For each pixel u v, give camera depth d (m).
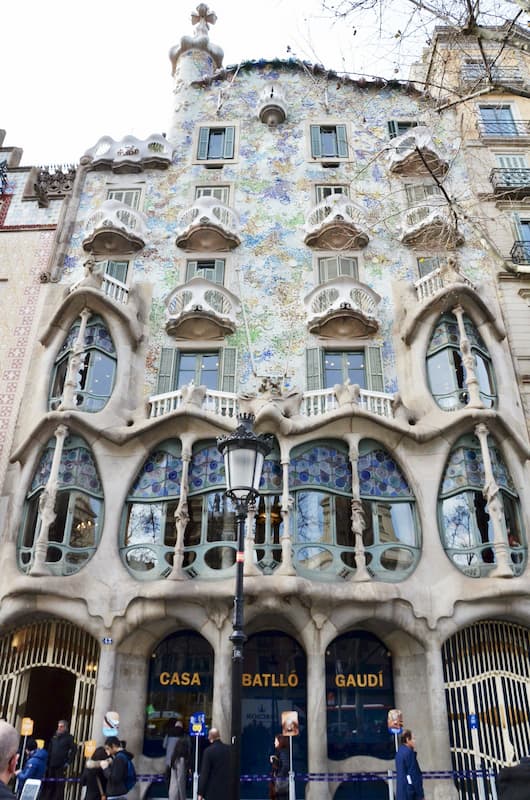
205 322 19.00
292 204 21.97
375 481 16.28
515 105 24.17
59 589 14.71
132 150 23.16
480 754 13.76
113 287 19.17
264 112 23.75
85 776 11.17
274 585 14.13
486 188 22.02
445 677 14.99
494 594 14.61
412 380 18.14
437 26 15.41
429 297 18.33
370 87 24.72
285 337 19.33
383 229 21.31
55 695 18.78
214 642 14.73
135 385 18.42
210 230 20.55
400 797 9.15
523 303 19.88
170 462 16.67
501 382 17.80
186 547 15.62
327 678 15.73
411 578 15.19
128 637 15.08
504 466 16.69
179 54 26.72
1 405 18.47
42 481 16.25
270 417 15.91
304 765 14.89
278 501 15.81
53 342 18.48
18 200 22.47
